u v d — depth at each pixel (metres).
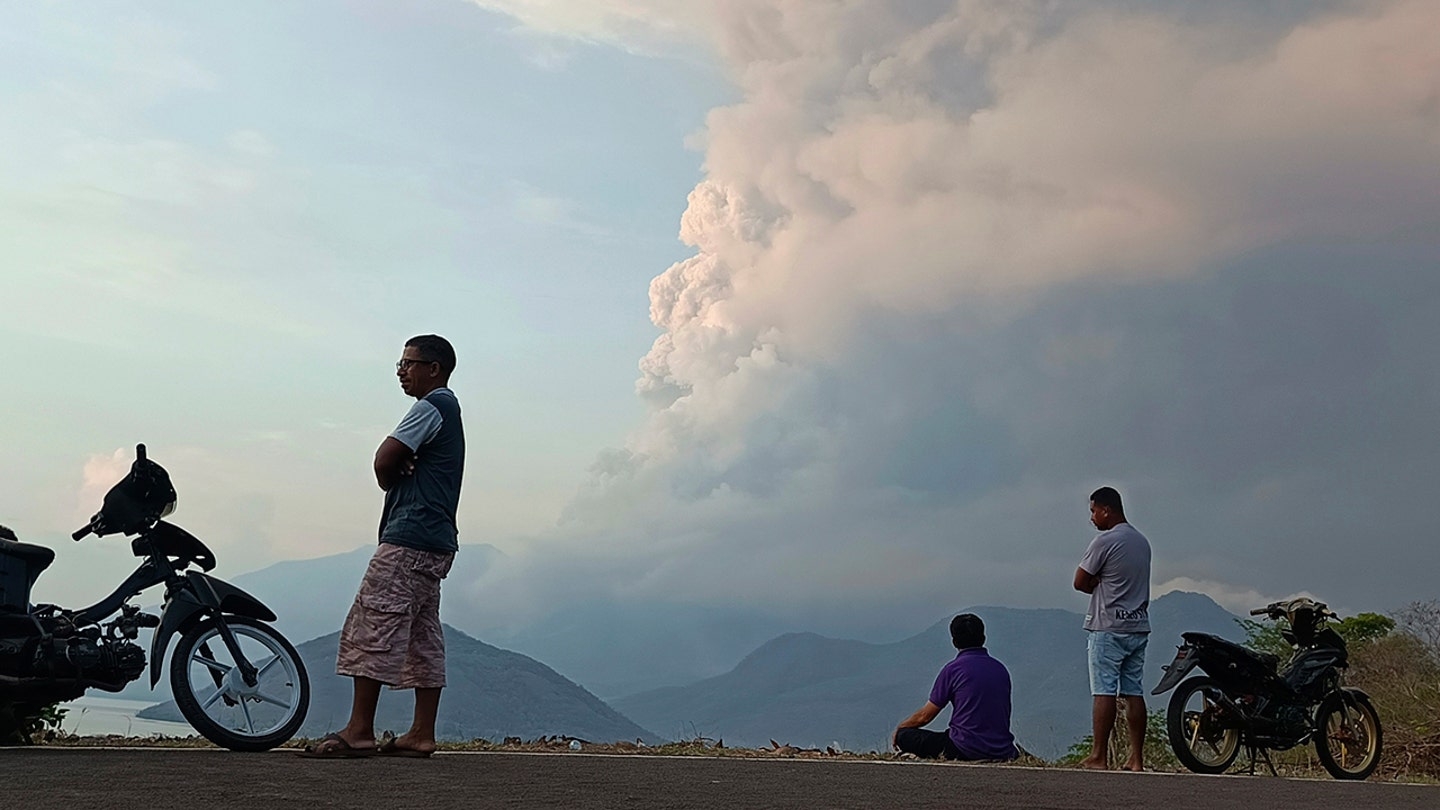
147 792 4.72
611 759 7.29
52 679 6.61
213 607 6.88
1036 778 7.32
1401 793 7.23
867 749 10.20
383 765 6.06
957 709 9.89
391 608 6.52
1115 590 9.55
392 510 6.71
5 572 6.61
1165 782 7.41
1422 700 11.72
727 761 7.50
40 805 4.34
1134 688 9.55
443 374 6.97
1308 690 9.62
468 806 4.62
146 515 7.03
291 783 5.13
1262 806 6.04
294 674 7.07
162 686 6.71
